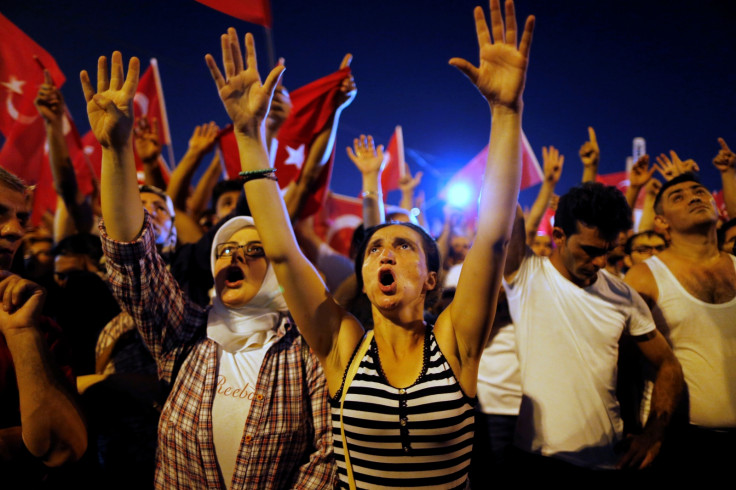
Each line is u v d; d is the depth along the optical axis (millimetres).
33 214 4398
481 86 1771
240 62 1992
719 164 3803
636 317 2695
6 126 4312
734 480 2719
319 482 1995
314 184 3814
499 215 1787
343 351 1960
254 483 1980
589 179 4145
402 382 1845
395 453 1764
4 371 1843
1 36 4379
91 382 2523
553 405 2654
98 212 4605
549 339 2709
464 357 1878
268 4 3318
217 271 2326
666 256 3014
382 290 1917
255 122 1969
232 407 2068
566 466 2613
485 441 3057
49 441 1735
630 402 3109
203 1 3221
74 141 4789
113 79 1917
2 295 1806
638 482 2668
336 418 1887
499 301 3152
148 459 2621
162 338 2164
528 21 1721
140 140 4379
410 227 2080
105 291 3283
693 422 2783
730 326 2773
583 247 2648
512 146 1776
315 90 3990
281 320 2295
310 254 3961
